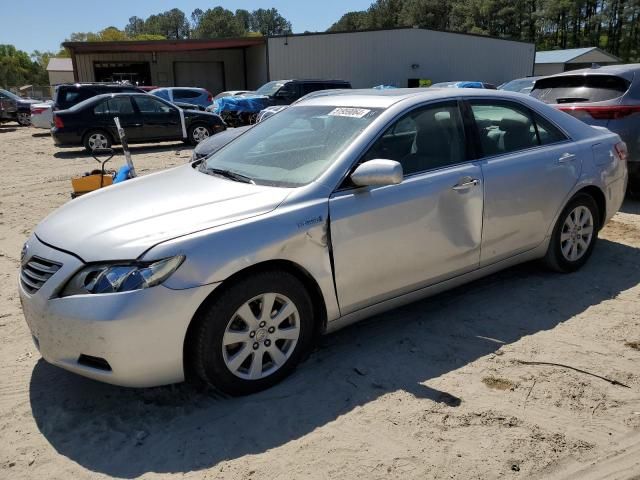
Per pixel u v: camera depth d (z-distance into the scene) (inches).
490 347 140.4
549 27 3235.7
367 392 121.8
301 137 148.1
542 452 102.6
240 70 1412.4
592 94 262.5
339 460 101.1
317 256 122.6
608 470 98.3
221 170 147.3
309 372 130.0
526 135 168.2
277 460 101.5
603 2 3014.3
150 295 104.7
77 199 143.7
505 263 164.7
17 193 358.6
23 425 113.7
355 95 161.5
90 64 1310.3
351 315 133.1
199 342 111.5
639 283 179.2
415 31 1249.4
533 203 163.8
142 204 126.3
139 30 5920.3
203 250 109.2
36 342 116.3
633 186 277.6
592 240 188.9
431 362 133.9
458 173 146.2
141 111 597.0
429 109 148.4
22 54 3909.9
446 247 145.3
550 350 138.3
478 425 110.2
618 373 127.9
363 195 129.7
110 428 112.1
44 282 112.1
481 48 1317.7
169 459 102.7
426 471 98.0
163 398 121.5
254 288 115.0
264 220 117.0
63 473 99.9
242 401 119.1
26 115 1007.6
